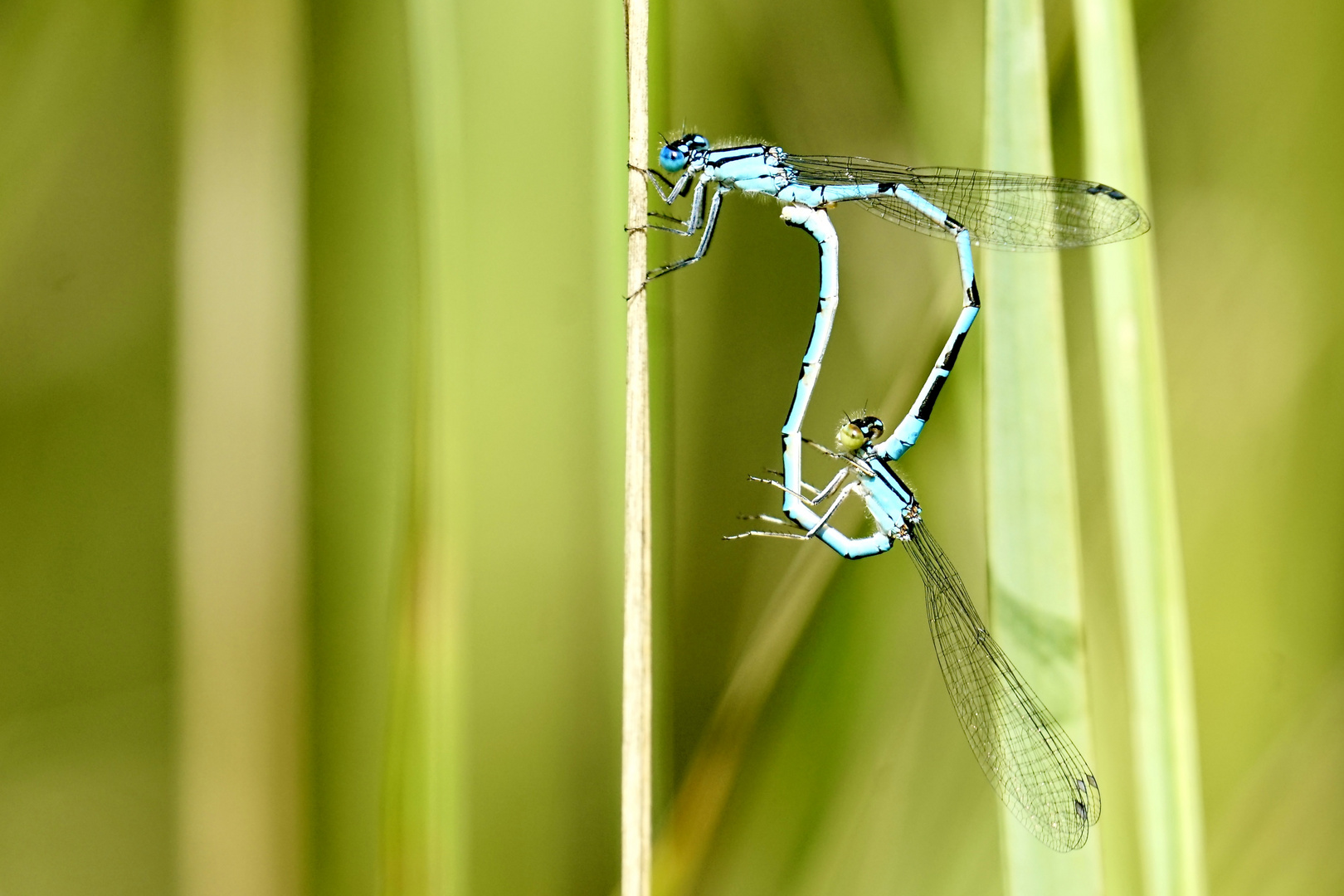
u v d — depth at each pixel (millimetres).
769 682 456
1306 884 460
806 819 457
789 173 457
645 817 443
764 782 457
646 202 444
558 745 454
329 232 455
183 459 455
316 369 455
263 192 455
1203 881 447
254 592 455
